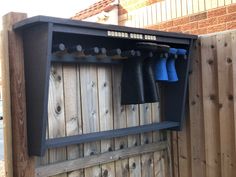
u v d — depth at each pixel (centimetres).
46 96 199
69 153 236
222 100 258
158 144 293
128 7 394
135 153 275
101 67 252
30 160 211
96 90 249
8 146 208
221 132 260
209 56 266
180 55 274
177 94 283
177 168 299
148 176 287
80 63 239
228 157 257
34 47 201
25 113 207
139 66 249
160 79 258
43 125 200
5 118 210
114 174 263
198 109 278
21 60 205
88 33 210
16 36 203
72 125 235
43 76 198
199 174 280
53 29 194
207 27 305
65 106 231
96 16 462
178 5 330
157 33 245
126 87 256
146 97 258
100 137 232
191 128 285
